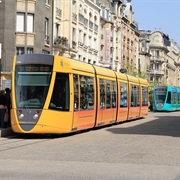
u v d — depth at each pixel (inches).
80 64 854.5
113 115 1072.8
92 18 2522.1
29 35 1704.0
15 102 753.0
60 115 754.8
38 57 761.0
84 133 864.3
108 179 381.7
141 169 434.6
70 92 778.2
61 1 2026.3
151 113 2043.6
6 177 388.2
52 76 751.1
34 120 738.2
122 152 564.4
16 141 707.4
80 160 494.0
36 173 409.1
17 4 1696.6
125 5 3312.0
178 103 2406.5
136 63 3806.6
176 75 6314.0
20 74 762.8
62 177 390.0
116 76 1114.1
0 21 1664.6
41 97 745.6
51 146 633.0
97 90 940.0
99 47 2679.6
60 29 2016.5
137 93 1360.7
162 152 566.6
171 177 392.8
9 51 1665.8
